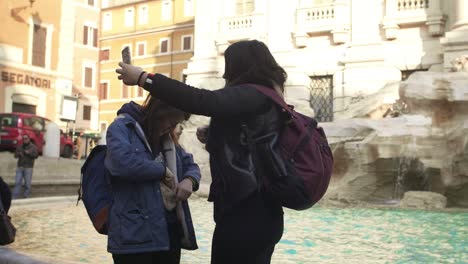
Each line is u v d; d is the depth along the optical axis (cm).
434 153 1277
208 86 2759
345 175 1383
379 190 1362
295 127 265
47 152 2498
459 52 2047
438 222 973
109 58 6100
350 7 2478
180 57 5653
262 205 263
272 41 2645
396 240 751
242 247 260
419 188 1355
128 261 299
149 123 317
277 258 603
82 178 319
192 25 5591
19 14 3906
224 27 2789
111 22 6144
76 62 5772
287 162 257
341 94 2455
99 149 321
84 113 5859
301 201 256
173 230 324
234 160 261
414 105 1377
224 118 261
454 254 637
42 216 1034
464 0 2100
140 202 298
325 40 2547
